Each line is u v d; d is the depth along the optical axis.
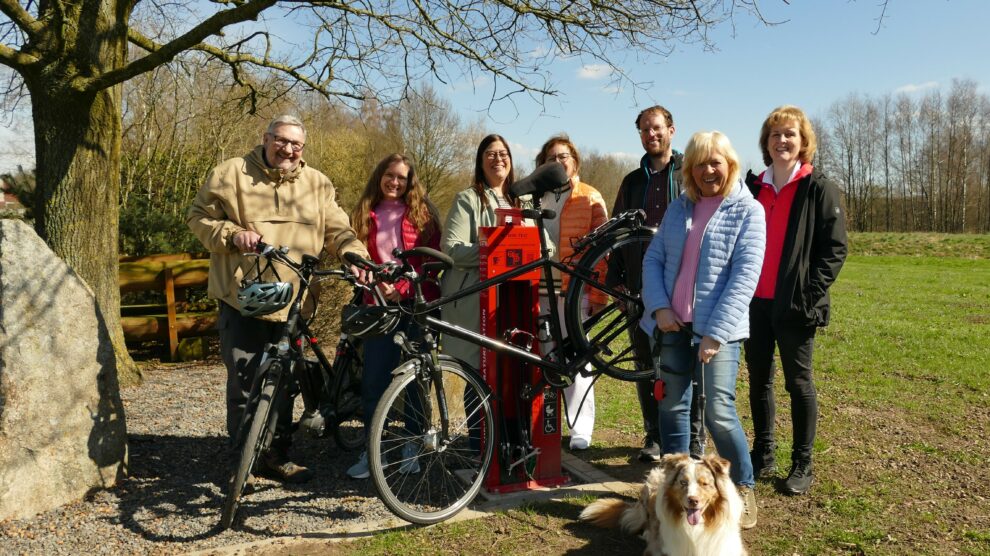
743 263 3.32
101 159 6.45
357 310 3.67
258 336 4.12
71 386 3.78
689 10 7.39
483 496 3.95
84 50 6.16
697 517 2.73
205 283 8.21
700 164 3.43
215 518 3.60
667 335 3.63
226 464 4.40
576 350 4.04
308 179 4.29
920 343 8.82
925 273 23.19
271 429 3.63
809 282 3.78
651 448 4.62
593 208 4.82
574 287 3.97
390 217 4.54
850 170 59.94
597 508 3.52
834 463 4.41
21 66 6.02
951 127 56.44
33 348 3.63
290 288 3.65
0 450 3.45
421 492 4.02
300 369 3.97
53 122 6.25
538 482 4.10
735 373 3.46
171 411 5.65
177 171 13.20
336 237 4.34
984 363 7.48
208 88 13.15
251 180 4.08
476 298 4.16
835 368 7.39
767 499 3.86
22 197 9.33
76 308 3.86
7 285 3.60
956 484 4.04
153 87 12.66
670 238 3.61
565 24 7.59
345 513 3.71
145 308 8.94
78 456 3.77
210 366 7.81
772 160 4.04
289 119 4.09
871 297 15.42
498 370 4.00
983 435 4.98
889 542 3.29
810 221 3.78
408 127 23.06
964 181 55.69
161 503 3.77
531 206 4.52
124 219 9.30
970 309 12.93
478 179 4.44
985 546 3.23
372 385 4.21
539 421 4.07
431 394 3.74
